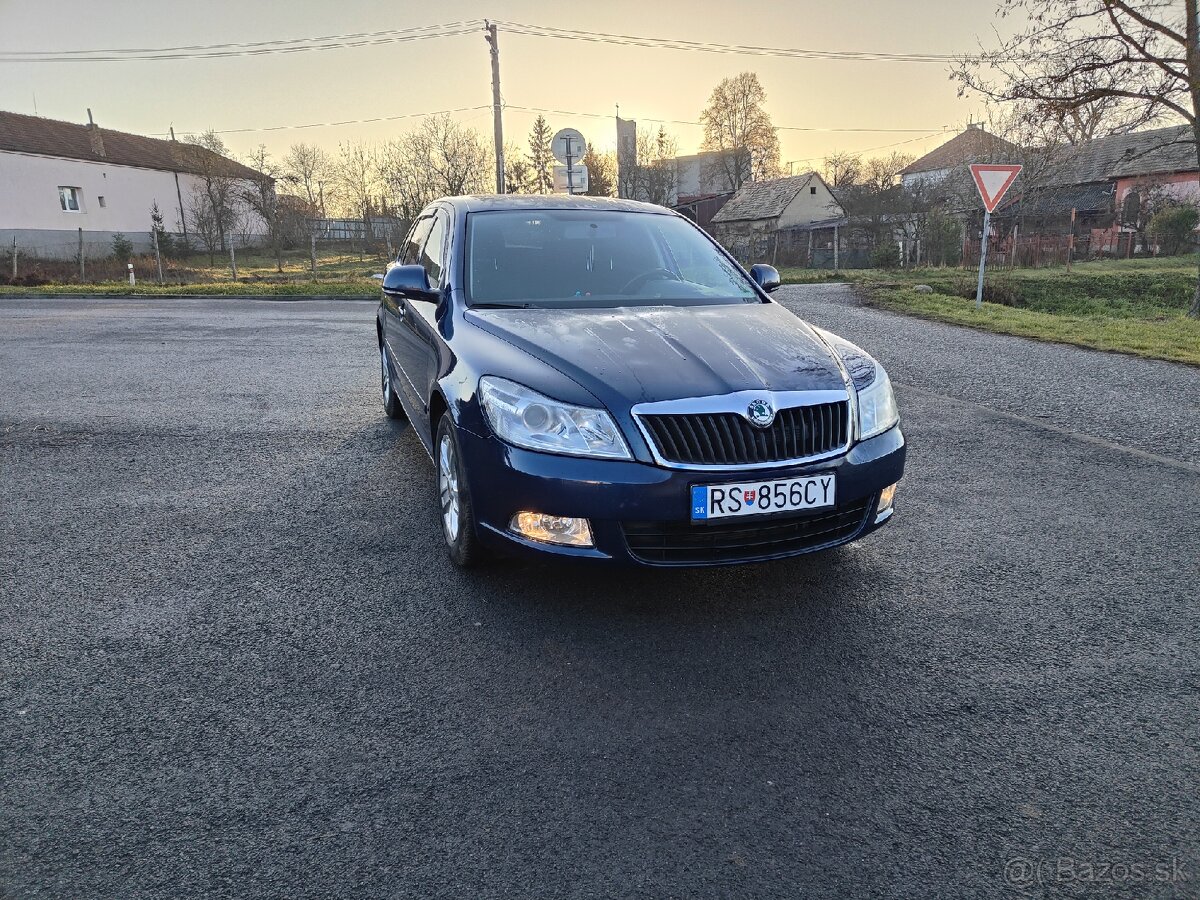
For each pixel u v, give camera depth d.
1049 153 18.45
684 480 2.73
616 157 61.44
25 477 4.64
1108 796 2.09
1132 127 15.41
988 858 1.87
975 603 3.17
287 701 2.48
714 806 2.04
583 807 2.04
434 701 2.50
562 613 3.07
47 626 2.92
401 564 3.49
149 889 1.75
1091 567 3.50
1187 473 4.79
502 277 3.88
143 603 3.12
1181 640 2.88
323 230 48.53
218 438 5.50
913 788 2.12
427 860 1.85
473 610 3.08
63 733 2.30
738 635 2.92
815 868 1.84
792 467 2.82
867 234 37.81
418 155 43.38
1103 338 10.01
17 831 1.91
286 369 8.12
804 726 2.38
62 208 39.62
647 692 2.55
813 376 3.01
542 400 2.85
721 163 72.75
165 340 10.22
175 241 42.16
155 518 4.02
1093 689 2.58
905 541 3.79
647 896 1.75
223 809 2.00
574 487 2.75
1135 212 34.62
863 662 2.74
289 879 1.78
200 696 2.50
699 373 2.92
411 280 3.82
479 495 3.00
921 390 7.20
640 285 3.95
